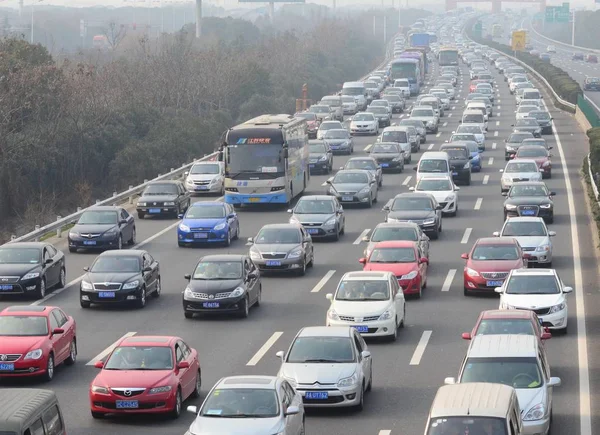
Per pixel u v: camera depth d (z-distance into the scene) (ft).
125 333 130.82
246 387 82.64
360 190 230.27
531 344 91.20
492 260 151.33
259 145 227.40
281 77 533.14
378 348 121.90
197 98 418.72
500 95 531.09
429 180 223.10
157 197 224.53
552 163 293.84
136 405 92.99
